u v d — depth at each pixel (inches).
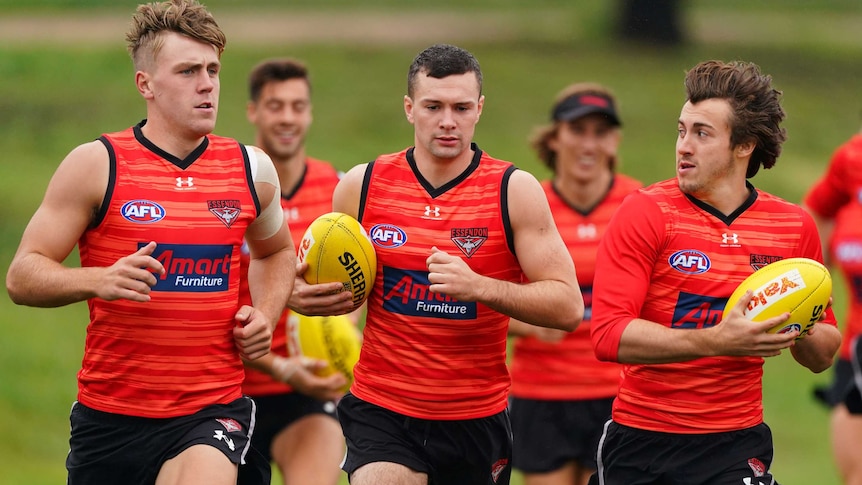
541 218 820.0
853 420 1213.1
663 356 761.6
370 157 3265.3
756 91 786.2
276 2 5054.1
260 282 855.1
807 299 755.4
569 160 1187.9
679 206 798.5
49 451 1744.6
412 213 829.2
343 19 4751.5
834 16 5305.1
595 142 1182.3
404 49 4288.9
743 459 797.9
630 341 768.3
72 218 779.4
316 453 1061.8
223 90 3597.4
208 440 787.4
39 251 770.8
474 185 829.2
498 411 854.5
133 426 797.9
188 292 791.1
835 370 1279.5
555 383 1160.8
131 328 787.4
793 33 4909.0
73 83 3713.1
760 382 812.6
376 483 812.0
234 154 820.6
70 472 825.5
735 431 800.9
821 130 3762.3
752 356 755.4
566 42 4500.5
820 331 816.3
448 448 842.8
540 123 3560.5
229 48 4101.9
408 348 830.5
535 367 1167.0
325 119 3540.8
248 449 838.5
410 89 826.8
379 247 834.2
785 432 1943.9
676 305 792.9
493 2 5182.1
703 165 786.8
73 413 822.5
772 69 4315.9
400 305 830.5
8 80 3698.3
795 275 760.3
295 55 4099.4
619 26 4557.1
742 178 802.8
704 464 797.2
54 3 4672.7
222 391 810.8
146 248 743.7
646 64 4252.0
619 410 823.1
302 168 1156.5
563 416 1161.4
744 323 743.1
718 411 796.0
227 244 802.8
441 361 828.6
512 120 3577.8
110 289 737.0
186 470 776.3
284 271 857.5
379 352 840.3
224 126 3294.8
